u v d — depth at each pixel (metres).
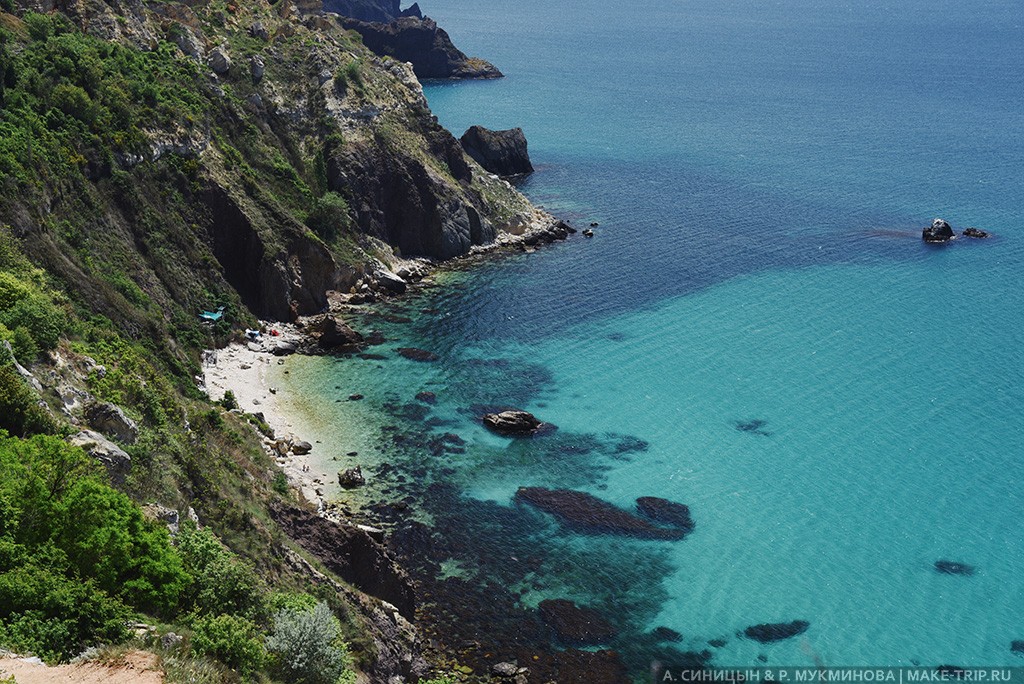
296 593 61.75
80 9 133.62
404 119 168.25
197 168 126.62
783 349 122.50
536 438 99.31
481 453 96.00
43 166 103.12
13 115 105.75
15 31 119.75
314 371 112.25
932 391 112.12
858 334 127.88
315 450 94.69
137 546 49.69
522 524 84.94
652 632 73.00
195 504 64.69
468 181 170.12
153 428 70.50
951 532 86.56
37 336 69.00
